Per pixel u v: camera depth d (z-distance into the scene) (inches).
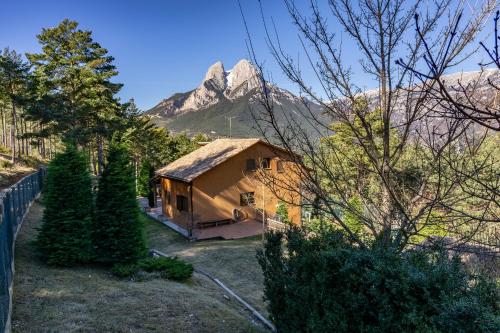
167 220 975.0
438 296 149.1
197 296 367.6
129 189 443.2
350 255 182.1
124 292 343.0
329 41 155.3
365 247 179.8
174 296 350.3
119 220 431.8
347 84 157.9
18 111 1691.7
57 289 323.3
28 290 309.0
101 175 443.8
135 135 1638.8
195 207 850.1
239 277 509.7
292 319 239.0
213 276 517.7
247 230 826.8
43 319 263.6
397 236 171.0
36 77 1132.5
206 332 284.7
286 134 159.6
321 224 241.8
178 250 686.5
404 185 158.7
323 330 194.1
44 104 1119.6
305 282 218.2
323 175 182.9
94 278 376.8
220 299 394.3
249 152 909.2
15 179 980.6
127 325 275.0
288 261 255.3
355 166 167.3
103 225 427.2
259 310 386.3
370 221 172.2
